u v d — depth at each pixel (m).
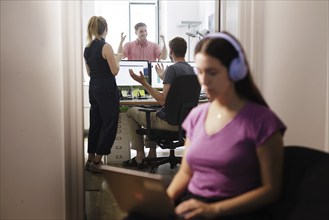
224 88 1.28
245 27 2.07
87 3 5.79
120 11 6.37
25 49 1.93
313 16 2.09
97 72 3.37
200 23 6.29
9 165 1.98
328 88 2.12
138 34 4.74
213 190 1.30
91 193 3.03
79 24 1.97
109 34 6.38
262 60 2.09
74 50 1.97
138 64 4.26
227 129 1.29
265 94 2.11
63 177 2.04
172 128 3.37
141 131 3.58
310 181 1.16
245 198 1.21
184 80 3.14
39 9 1.92
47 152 2.01
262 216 1.28
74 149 2.02
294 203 1.19
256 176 1.28
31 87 1.96
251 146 1.25
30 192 2.01
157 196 1.20
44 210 2.03
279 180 1.23
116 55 4.16
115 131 3.50
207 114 1.41
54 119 2.00
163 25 6.49
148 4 6.45
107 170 1.31
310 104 2.13
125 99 3.99
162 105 3.45
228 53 1.25
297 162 1.25
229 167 1.26
